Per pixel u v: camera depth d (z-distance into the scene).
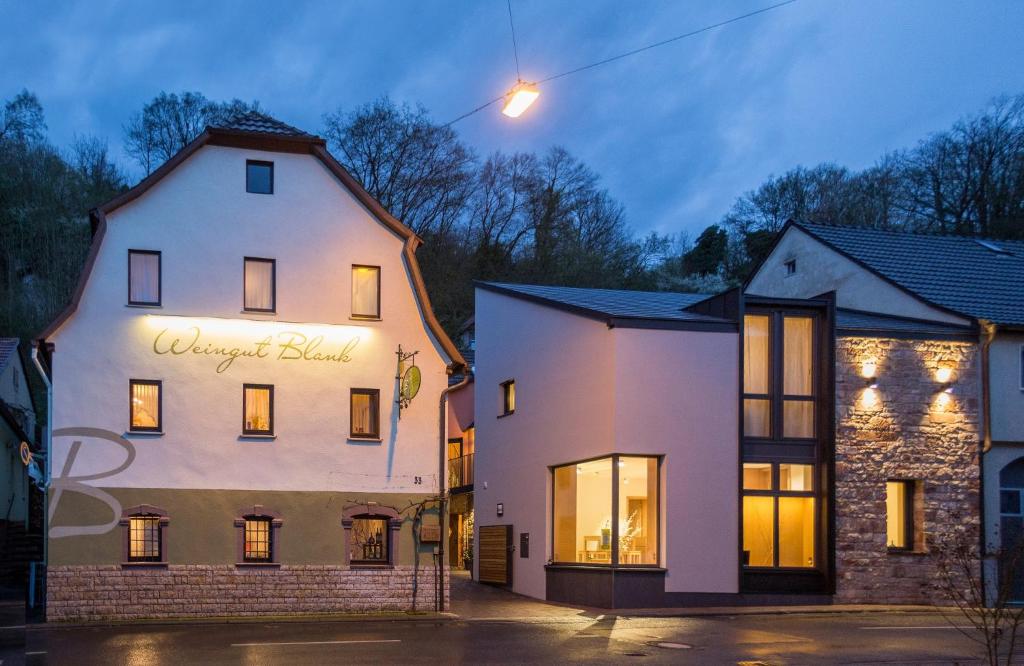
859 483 24.05
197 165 22.59
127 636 17.66
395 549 22.48
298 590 21.69
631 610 22.25
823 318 24.48
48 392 20.88
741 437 23.58
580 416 24.86
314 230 23.09
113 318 21.52
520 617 21.22
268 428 22.17
